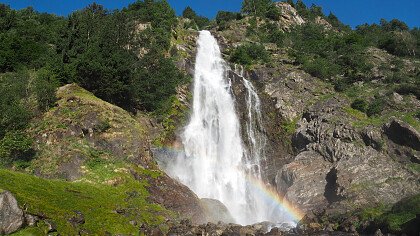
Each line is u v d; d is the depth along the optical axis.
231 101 62.06
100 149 37.38
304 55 71.75
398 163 46.38
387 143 49.19
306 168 49.03
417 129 51.31
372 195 40.75
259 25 88.44
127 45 57.53
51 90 40.84
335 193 43.03
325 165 48.91
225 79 64.56
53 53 51.94
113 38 51.75
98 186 32.28
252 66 67.38
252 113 60.66
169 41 64.94
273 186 52.97
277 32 82.69
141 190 33.66
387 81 64.44
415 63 71.31
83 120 38.91
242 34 83.38
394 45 78.44
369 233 33.31
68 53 50.91
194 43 71.94
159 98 52.75
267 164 55.91
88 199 28.50
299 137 55.03
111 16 57.72
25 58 51.34
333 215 38.25
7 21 63.59
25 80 43.31
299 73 65.75
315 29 88.31
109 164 35.50
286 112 58.84
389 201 40.00
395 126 48.94
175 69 58.16
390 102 57.75
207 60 68.69
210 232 29.39
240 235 29.86
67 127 38.06
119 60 46.69
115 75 45.97
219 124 59.03
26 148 34.16
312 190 45.66
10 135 34.50
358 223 35.28
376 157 47.09
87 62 45.00
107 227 25.94
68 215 24.61
